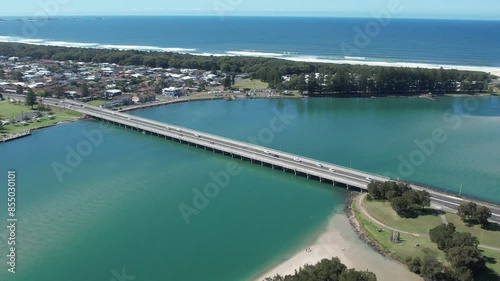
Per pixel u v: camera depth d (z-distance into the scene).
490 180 128.50
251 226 103.50
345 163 147.12
